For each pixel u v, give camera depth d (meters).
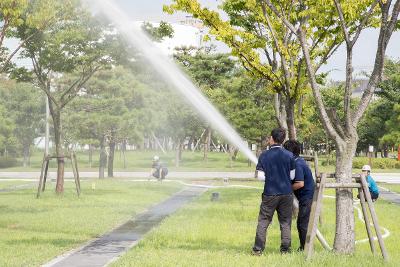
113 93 42.44
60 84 42.44
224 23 14.94
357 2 12.96
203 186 33.47
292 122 15.88
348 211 9.70
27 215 17.08
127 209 19.02
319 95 9.89
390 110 52.34
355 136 9.77
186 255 9.94
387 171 56.66
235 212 18.38
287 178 9.89
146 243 11.58
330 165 62.84
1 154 70.38
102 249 10.95
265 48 16.69
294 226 14.68
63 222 15.35
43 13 19.09
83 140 42.34
